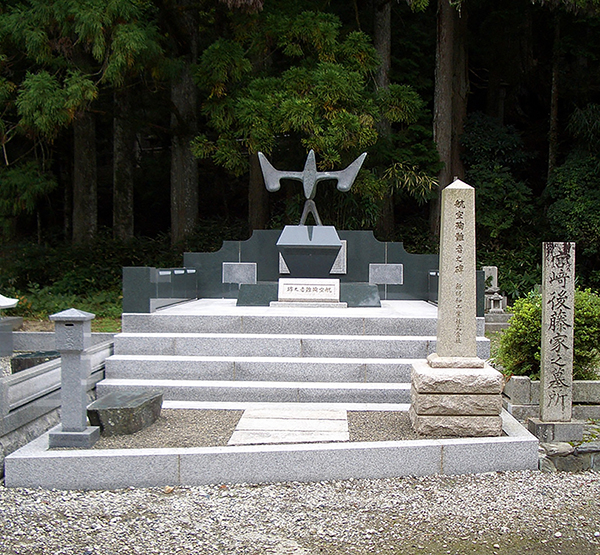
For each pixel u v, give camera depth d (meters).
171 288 8.62
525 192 16.12
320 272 8.72
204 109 12.56
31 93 10.35
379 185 12.77
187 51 13.74
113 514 3.98
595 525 3.86
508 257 15.84
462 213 5.05
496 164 16.53
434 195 14.91
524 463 4.74
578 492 4.35
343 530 3.76
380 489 4.37
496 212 16.03
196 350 6.64
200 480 4.48
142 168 20.92
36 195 13.23
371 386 6.06
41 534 3.71
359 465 4.58
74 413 4.78
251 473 4.51
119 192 16.45
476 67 19.39
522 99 19.59
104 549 3.54
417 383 4.97
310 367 6.28
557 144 16.94
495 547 3.58
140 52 10.97
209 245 15.82
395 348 6.56
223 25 13.63
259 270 10.29
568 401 5.16
